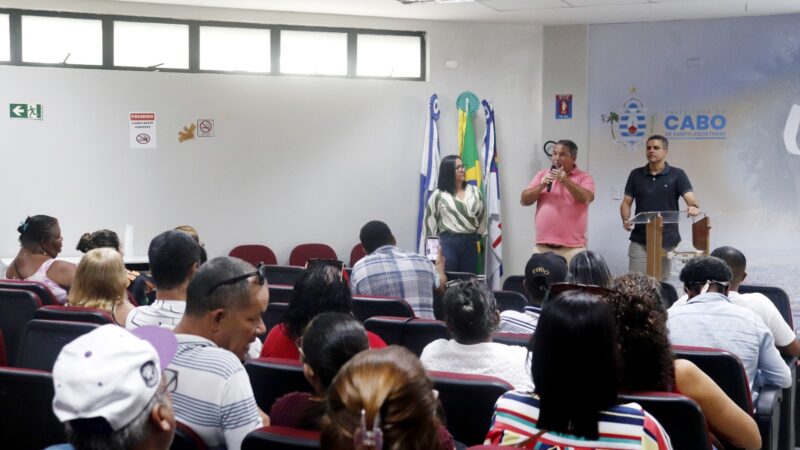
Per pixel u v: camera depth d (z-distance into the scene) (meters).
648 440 1.99
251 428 2.43
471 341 3.01
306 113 8.46
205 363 2.45
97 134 7.95
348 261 8.62
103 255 4.03
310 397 2.33
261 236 8.39
